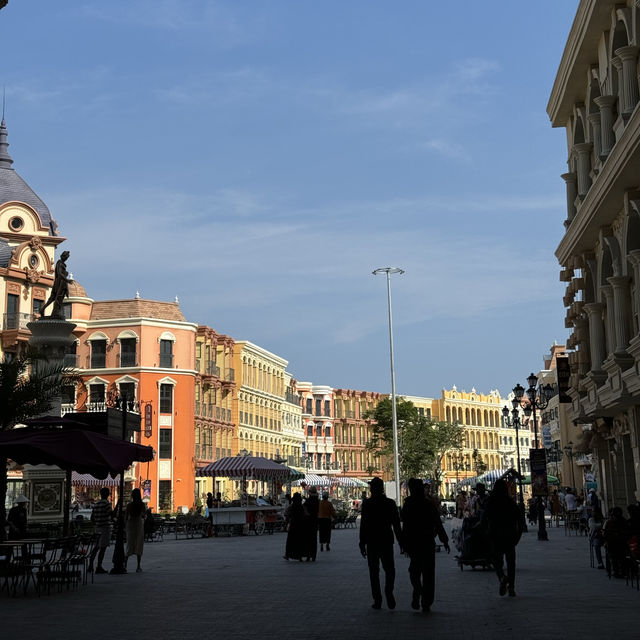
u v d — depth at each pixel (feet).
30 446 56.54
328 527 96.32
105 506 69.00
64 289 107.86
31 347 78.13
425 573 42.86
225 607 45.73
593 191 78.43
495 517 49.08
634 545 52.37
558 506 154.10
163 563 79.05
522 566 69.10
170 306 238.27
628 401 82.89
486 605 44.93
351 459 377.91
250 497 154.10
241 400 272.51
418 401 415.85
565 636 34.24
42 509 109.50
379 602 44.16
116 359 227.20
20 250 193.88
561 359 114.21
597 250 92.32
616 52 70.74
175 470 224.12
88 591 54.75
